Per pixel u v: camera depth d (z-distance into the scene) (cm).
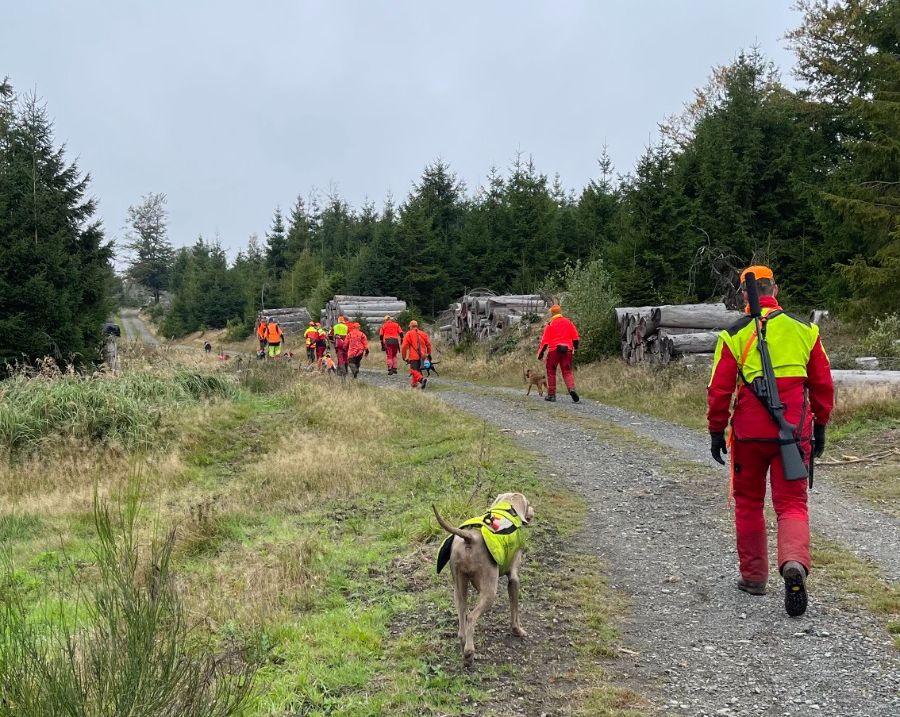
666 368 1517
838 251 2381
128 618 291
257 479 968
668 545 600
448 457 992
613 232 3931
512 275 4019
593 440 1066
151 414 1201
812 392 455
